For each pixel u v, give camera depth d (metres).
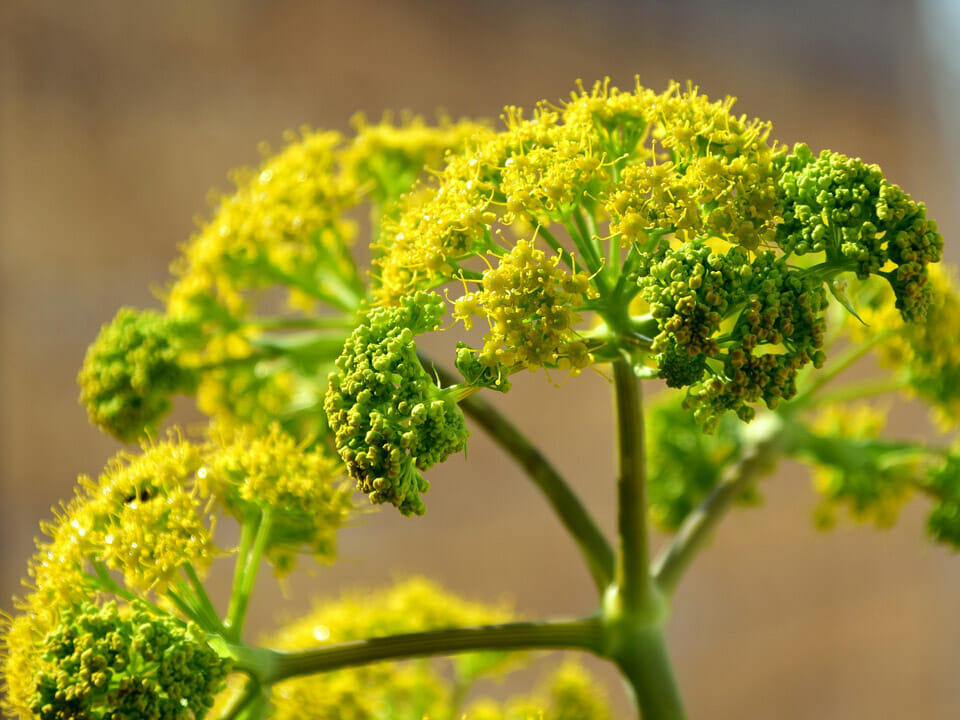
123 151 0.87
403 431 0.36
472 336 0.95
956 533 0.44
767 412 0.44
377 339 0.37
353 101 0.97
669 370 0.36
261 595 0.89
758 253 0.37
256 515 0.40
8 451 0.82
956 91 1.41
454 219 0.37
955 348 0.43
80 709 0.37
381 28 0.99
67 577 0.39
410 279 0.38
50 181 0.83
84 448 0.86
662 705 0.40
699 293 0.36
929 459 0.45
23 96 0.82
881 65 1.33
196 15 0.89
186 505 0.39
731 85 1.19
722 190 0.37
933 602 1.35
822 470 0.46
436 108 1.02
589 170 0.37
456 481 1.01
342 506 0.40
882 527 0.45
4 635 0.39
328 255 0.43
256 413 0.43
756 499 0.46
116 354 0.42
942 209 1.40
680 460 0.47
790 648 1.23
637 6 1.14
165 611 0.39
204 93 0.90
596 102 0.38
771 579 1.22
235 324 0.42
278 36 0.94
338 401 0.37
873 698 1.29
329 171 0.42
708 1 1.19
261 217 0.42
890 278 0.37
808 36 1.27
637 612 0.40
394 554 0.97
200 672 0.38
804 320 0.36
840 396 0.44
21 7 0.82
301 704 0.42
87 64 0.85
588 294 0.37
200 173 0.90
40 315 0.83
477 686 0.97
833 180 0.37
